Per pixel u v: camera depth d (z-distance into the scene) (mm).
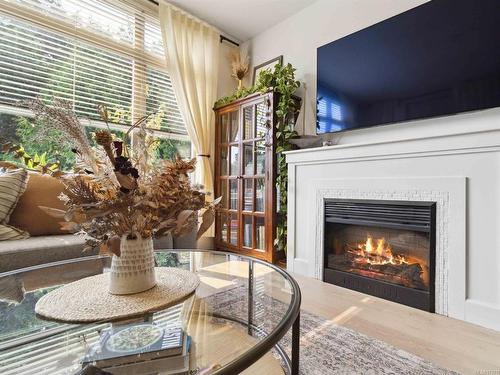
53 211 786
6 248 1406
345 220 2078
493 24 1571
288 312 770
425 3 1829
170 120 2961
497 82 1560
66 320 751
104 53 2520
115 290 854
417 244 1818
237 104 2912
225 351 797
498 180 1420
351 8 2408
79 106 2361
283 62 2977
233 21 3043
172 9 2809
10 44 2072
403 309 1672
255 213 2730
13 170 1775
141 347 727
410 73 1895
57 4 2260
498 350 1229
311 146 2477
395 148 1793
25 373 676
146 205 798
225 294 1118
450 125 1847
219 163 3113
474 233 1497
